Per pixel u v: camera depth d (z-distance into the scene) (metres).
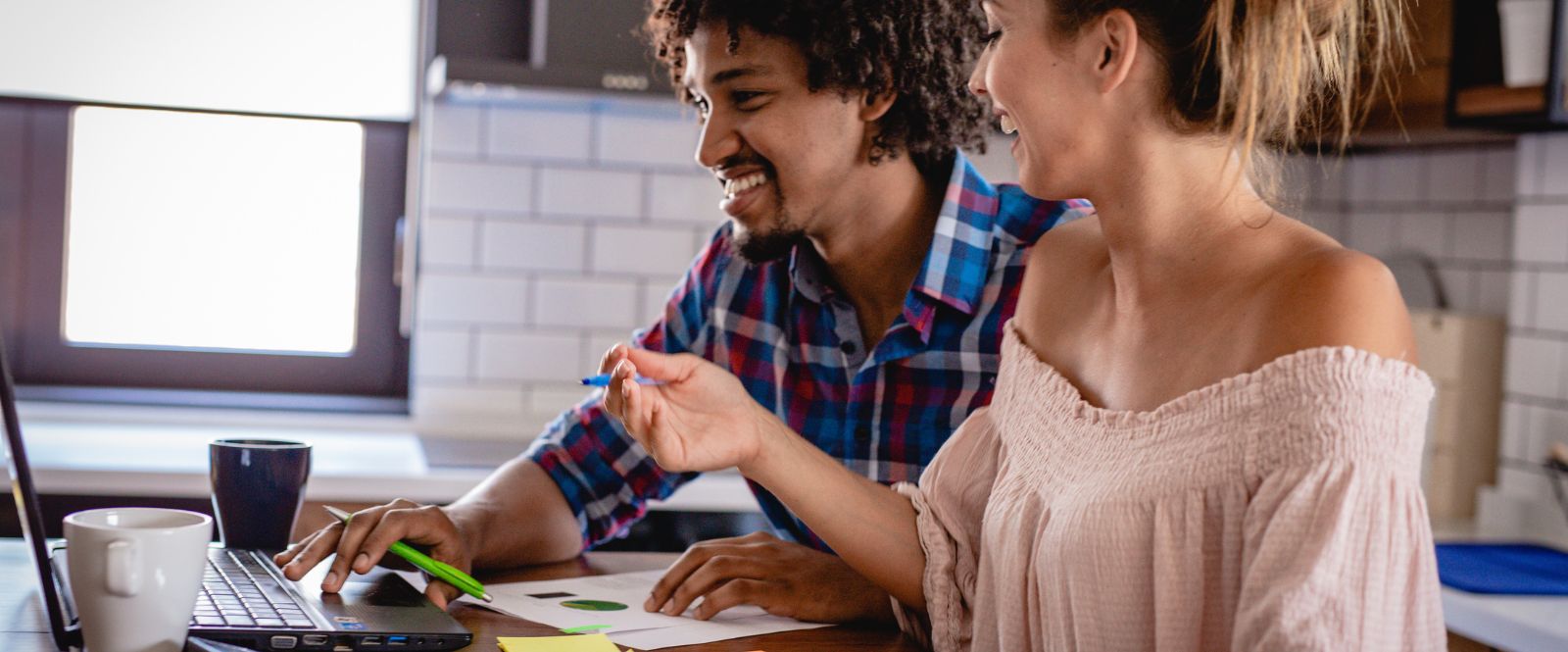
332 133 3.01
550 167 3.01
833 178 1.47
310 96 2.94
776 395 1.63
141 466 2.36
